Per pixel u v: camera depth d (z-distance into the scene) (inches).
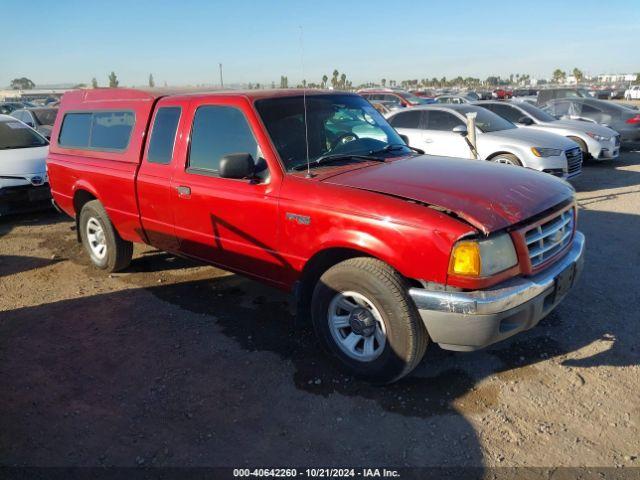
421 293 123.0
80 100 228.5
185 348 160.6
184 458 114.7
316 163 153.0
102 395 137.9
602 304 180.4
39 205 315.9
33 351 161.3
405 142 193.2
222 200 160.4
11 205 305.6
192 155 172.1
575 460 110.7
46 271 232.2
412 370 140.3
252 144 156.0
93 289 209.0
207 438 120.7
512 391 134.4
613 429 119.6
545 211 135.1
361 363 137.9
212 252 173.0
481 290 120.0
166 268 230.1
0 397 137.9
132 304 193.3
